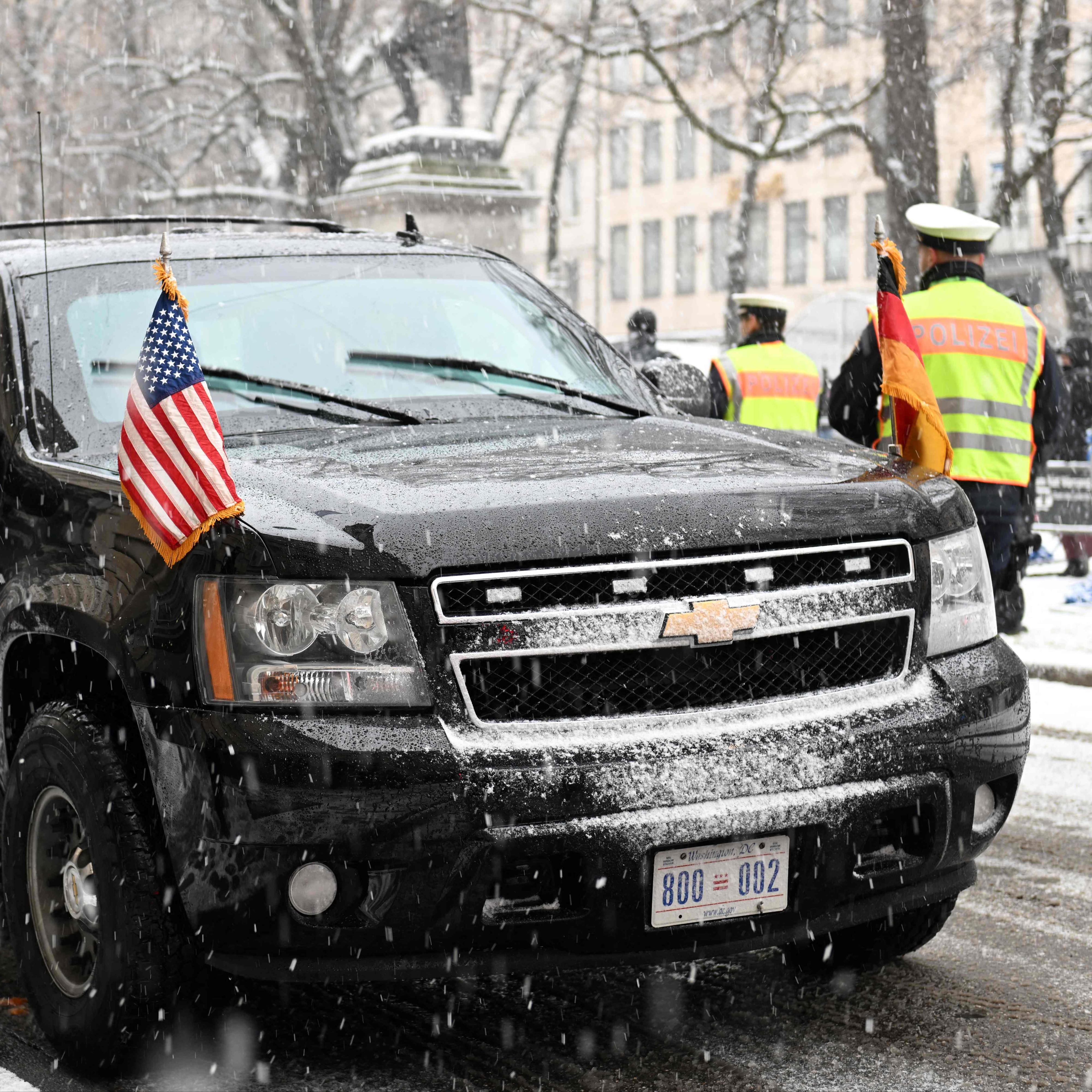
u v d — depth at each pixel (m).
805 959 4.75
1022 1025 4.27
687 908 3.70
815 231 58.19
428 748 3.55
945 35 28.19
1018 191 26.94
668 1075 3.97
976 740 3.99
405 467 4.11
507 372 5.22
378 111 44.59
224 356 5.01
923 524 4.09
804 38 37.53
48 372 4.77
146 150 38.69
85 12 37.22
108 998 3.91
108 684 4.13
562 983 4.65
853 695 3.92
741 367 10.16
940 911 4.56
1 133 36.78
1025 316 7.41
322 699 3.61
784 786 3.71
